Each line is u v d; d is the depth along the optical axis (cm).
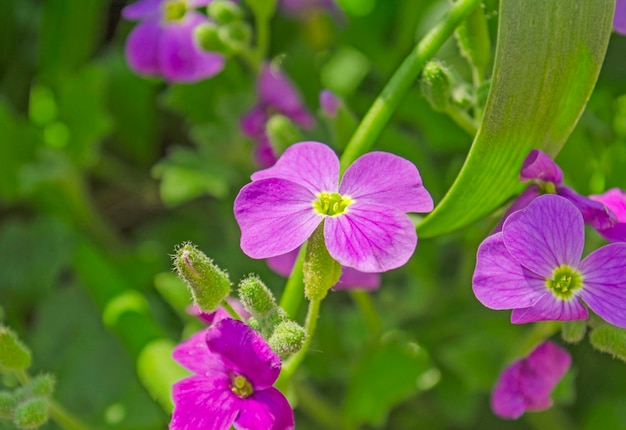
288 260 19
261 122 22
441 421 23
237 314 17
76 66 26
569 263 16
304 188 16
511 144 17
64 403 23
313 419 23
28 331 24
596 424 23
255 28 26
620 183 21
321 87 24
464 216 17
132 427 22
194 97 24
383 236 15
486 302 16
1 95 27
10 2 27
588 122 22
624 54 22
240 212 16
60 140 25
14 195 25
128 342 21
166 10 23
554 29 16
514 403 17
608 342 16
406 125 25
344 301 24
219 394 16
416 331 22
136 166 27
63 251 23
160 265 24
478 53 18
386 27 26
